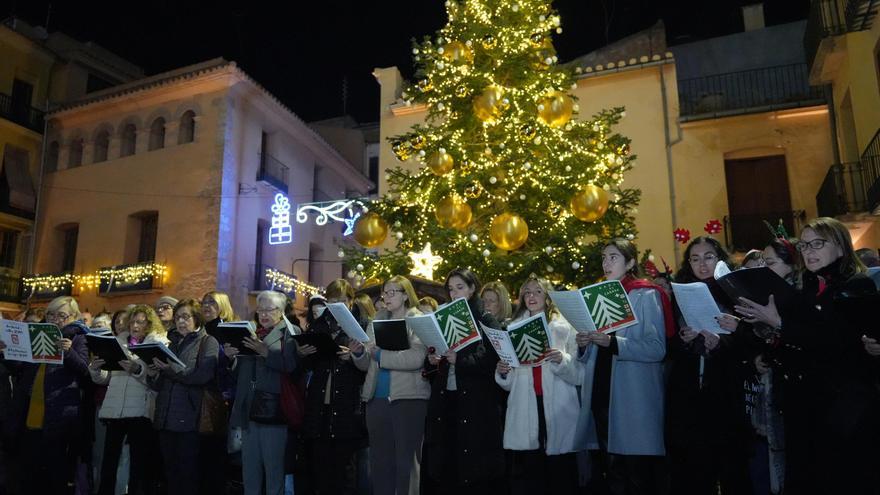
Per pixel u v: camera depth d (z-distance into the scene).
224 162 17.78
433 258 9.80
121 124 19.77
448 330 4.55
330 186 23.56
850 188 11.71
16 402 6.22
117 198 19.17
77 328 6.22
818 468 3.13
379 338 4.78
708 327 3.66
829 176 11.99
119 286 18.06
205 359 5.64
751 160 14.42
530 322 4.34
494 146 9.85
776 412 4.24
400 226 10.34
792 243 4.39
